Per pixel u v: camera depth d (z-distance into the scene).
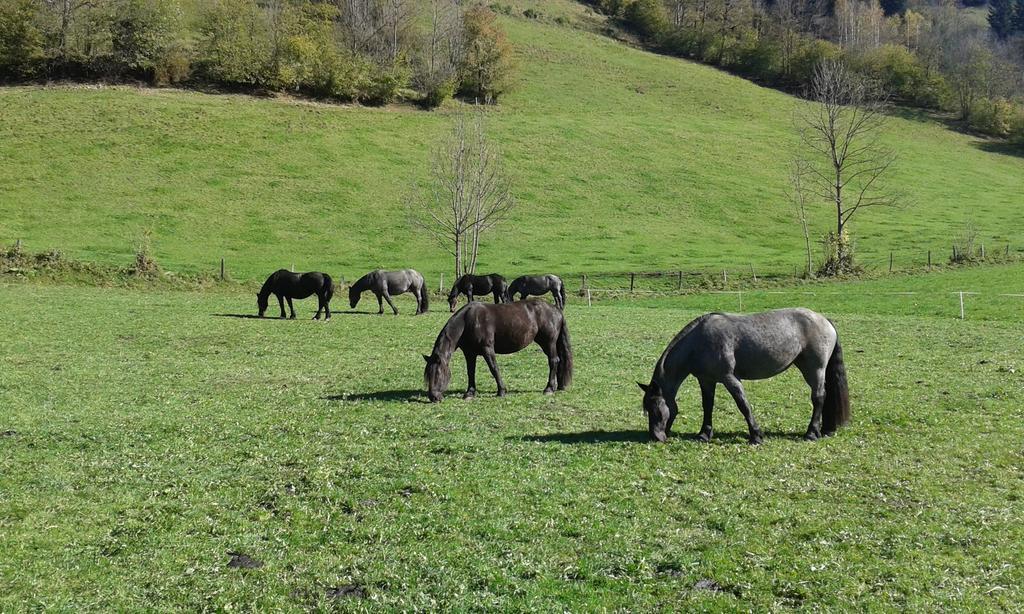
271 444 14.20
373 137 83.50
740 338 13.54
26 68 82.31
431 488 11.73
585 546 9.70
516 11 146.12
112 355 23.25
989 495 11.23
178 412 16.62
